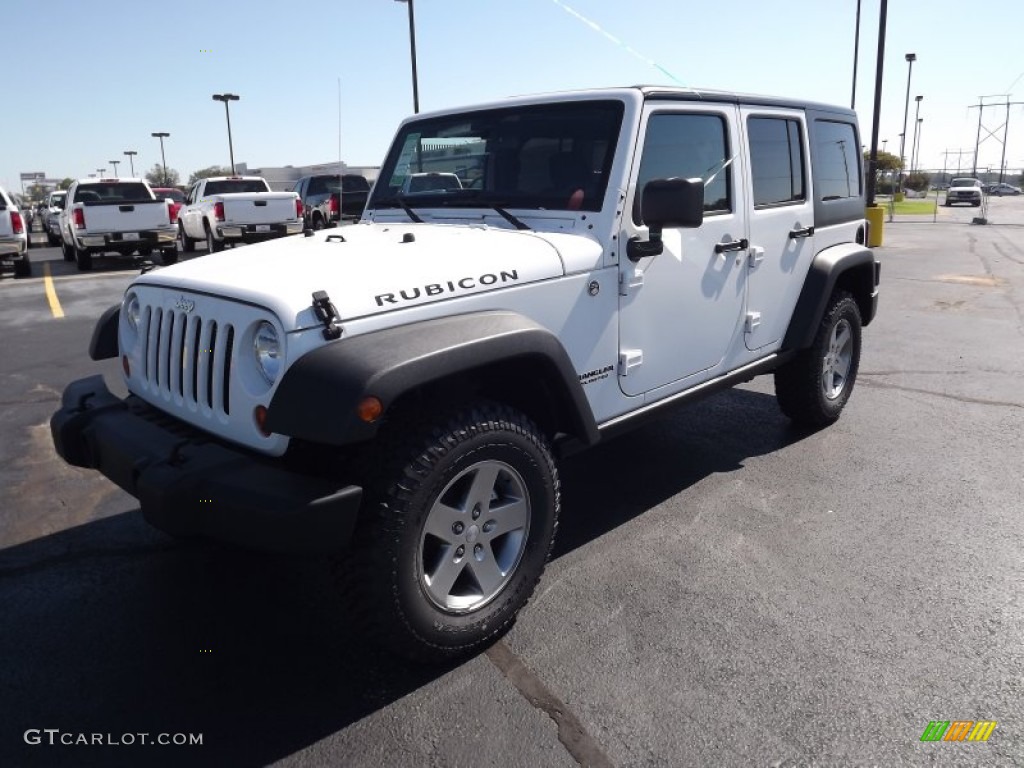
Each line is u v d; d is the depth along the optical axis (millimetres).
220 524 2504
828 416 5211
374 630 2646
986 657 2826
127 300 3396
